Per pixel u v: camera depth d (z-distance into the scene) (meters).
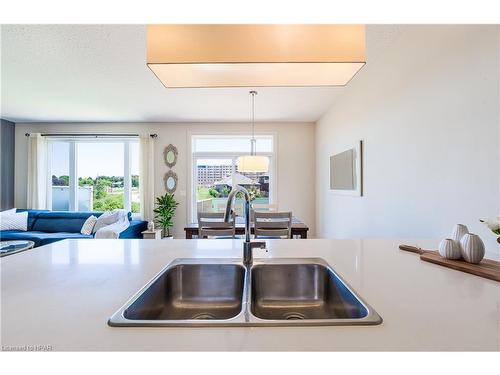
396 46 2.13
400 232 2.10
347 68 1.29
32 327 0.55
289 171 4.95
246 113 4.33
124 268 1.01
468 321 0.58
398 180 2.13
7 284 0.82
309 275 1.10
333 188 3.78
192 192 5.01
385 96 2.32
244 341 0.50
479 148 1.38
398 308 0.64
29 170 4.77
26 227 4.30
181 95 3.49
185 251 1.31
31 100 3.67
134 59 2.48
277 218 2.76
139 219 4.85
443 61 1.62
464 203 1.48
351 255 1.21
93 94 3.44
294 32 1.08
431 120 1.73
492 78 1.30
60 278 0.88
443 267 1.01
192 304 1.06
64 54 2.39
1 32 2.03
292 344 0.49
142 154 4.81
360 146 2.81
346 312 0.80
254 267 1.07
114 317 0.59
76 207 5.01
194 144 5.06
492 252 1.28
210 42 1.08
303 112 4.27
